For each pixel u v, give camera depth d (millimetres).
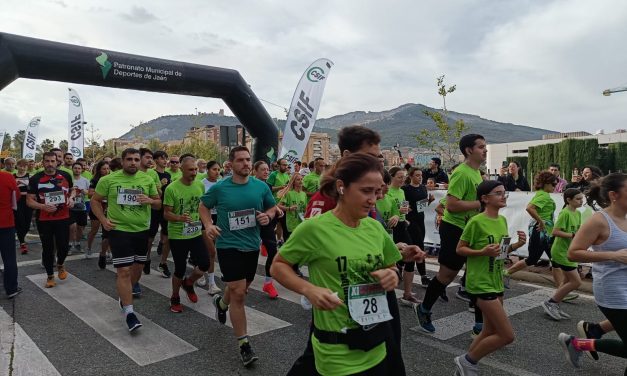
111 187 4938
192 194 5316
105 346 4297
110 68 9938
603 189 3232
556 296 5168
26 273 7312
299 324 4941
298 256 2102
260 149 13234
